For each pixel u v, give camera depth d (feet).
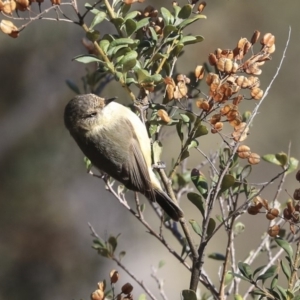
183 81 19.83
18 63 49.32
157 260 49.44
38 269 47.62
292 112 53.06
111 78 28.32
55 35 48.60
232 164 20.24
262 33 51.72
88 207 49.08
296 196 18.48
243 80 18.53
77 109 24.97
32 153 48.80
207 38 50.08
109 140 24.34
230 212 20.08
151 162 22.47
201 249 18.99
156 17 22.33
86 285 48.06
